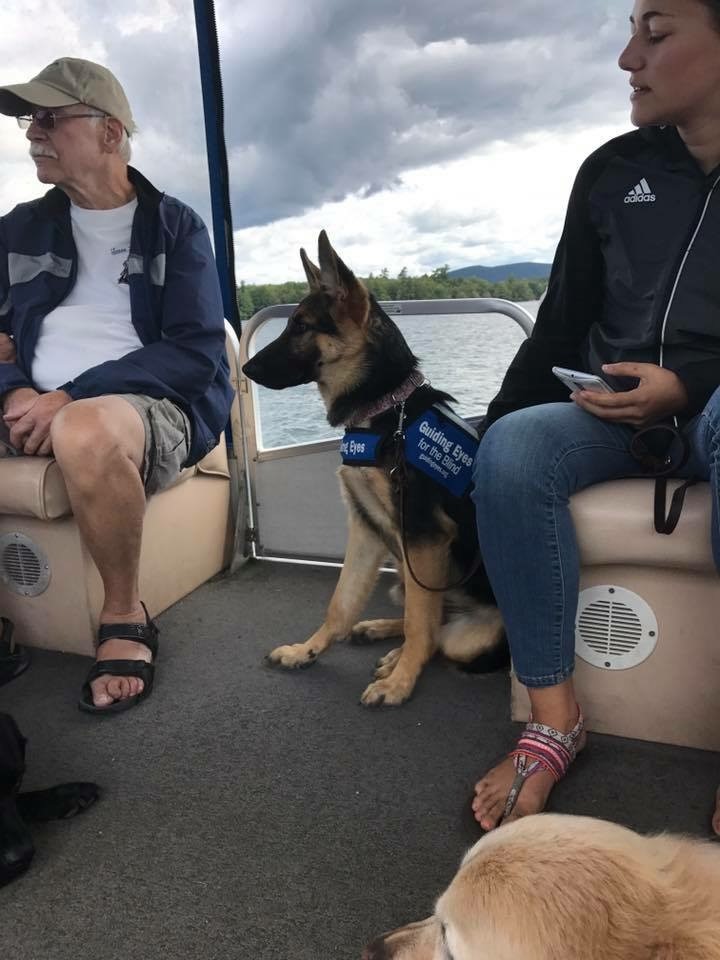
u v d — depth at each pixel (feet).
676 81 4.54
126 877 4.44
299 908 4.17
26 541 7.17
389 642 7.49
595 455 4.99
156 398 7.06
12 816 4.47
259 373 7.15
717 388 4.41
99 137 7.15
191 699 6.46
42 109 6.93
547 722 4.97
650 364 4.90
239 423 9.15
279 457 9.23
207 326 7.40
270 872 4.44
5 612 7.51
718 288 4.85
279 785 5.26
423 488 6.38
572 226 5.57
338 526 9.26
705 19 4.37
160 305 7.46
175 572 8.46
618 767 5.26
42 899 4.30
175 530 8.36
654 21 4.52
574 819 2.31
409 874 4.39
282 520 9.46
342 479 6.88
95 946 3.97
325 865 4.48
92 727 6.07
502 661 6.64
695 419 4.84
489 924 1.99
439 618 6.50
